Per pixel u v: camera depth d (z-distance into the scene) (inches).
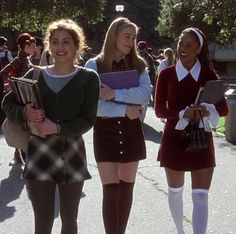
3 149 455.5
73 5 1678.2
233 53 2186.3
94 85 185.6
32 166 182.4
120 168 224.4
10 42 2145.7
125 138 220.4
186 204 294.5
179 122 214.7
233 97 506.0
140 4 2301.9
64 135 180.4
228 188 331.9
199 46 215.3
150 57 813.9
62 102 181.9
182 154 215.9
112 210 219.3
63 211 187.3
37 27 1678.2
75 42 184.9
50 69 186.7
